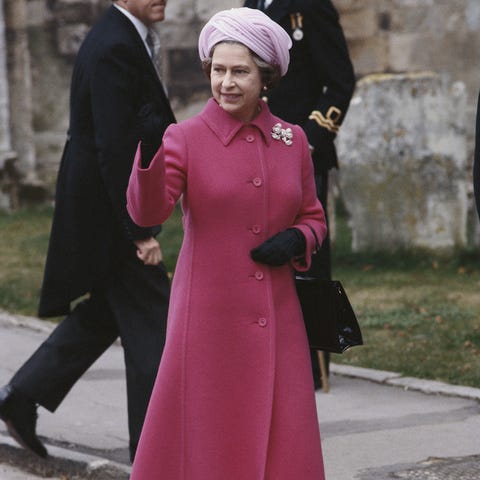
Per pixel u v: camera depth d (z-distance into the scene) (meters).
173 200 6.07
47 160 27.73
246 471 6.11
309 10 10.12
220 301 6.16
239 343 6.16
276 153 6.31
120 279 8.18
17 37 27.16
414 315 13.83
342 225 21.92
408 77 18.06
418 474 8.23
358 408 10.18
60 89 27.73
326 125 10.14
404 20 26.55
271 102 10.25
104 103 7.83
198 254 6.20
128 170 7.81
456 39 26.33
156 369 8.02
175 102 27.11
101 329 8.49
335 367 11.58
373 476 8.21
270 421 6.10
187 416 6.17
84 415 10.06
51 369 8.46
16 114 27.39
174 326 6.23
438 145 17.94
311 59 10.24
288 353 6.23
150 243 7.88
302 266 6.34
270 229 6.23
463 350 12.09
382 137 18.20
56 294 8.23
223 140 6.19
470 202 21.70
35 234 21.83
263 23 6.12
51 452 8.70
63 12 27.47
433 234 18.03
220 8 26.75
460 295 15.11
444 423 9.62
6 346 13.01
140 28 8.10
